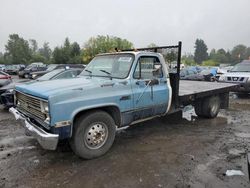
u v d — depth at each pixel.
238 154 4.83
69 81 4.80
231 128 6.67
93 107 4.32
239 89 11.86
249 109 9.48
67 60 62.81
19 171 4.11
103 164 4.35
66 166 4.29
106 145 4.67
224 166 4.29
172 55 5.80
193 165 4.32
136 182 3.75
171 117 7.61
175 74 5.82
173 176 3.93
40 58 79.56
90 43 52.91
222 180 3.81
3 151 4.95
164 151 4.97
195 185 3.66
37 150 4.99
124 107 4.83
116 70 5.22
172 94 5.91
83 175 3.97
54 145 3.90
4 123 7.06
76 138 4.27
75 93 4.14
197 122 7.30
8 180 3.82
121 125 4.92
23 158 4.62
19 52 80.75
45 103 3.98
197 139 5.72
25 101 4.71
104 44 51.19
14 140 5.59
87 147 4.42
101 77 5.25
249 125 7.01
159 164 4.36
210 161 4.50
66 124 4.02
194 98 6.50
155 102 5.44
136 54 5.08
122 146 5.23
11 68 38.47
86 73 5.71
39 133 3.95
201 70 22.88
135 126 6.77
